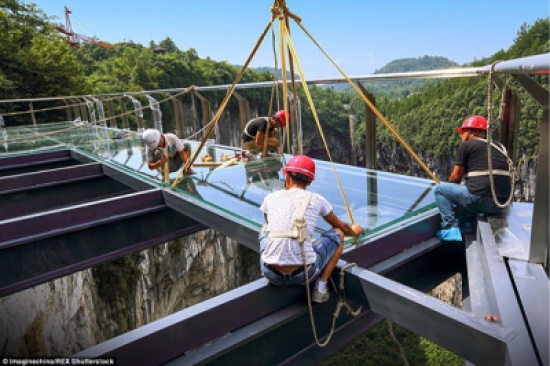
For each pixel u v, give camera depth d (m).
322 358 2.98
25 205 6.23
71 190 6.70
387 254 3.59
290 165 3.03
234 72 112.94
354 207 4.12
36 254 4.20
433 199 4.28
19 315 10.98
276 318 2.74
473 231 3.85
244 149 7.04
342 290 2.99
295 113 6.11
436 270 3.97
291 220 2.77
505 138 4.12
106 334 21.67
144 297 25.34
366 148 5.72
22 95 31.08
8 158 8.05
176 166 6.30
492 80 2.94
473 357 2.19
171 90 9.12
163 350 2.31
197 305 2.54
